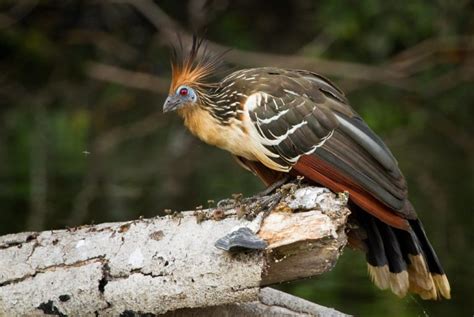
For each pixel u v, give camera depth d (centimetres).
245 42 1794
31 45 1789
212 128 749
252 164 772
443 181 1432
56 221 1223
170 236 594
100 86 1798
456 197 1342
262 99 723
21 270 618
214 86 756
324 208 568
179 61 793
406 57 1709
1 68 1805
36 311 610
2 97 1781
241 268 562
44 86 1798
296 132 707
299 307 648
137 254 594
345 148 699
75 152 1611
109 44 1828
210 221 592
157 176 1471
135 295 588
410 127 1683
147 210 1276
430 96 1722
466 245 1151
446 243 1159
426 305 1011
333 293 1032
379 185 677
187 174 1479
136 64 1819
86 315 603
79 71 1806
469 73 1712
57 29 1830
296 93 725
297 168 705
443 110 1719
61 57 1811
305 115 711
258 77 745
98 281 596
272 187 719
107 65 1817
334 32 1672
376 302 1015
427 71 1730
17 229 1194
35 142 1633
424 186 1406
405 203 671
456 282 1055
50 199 1323
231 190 1355
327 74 1711
